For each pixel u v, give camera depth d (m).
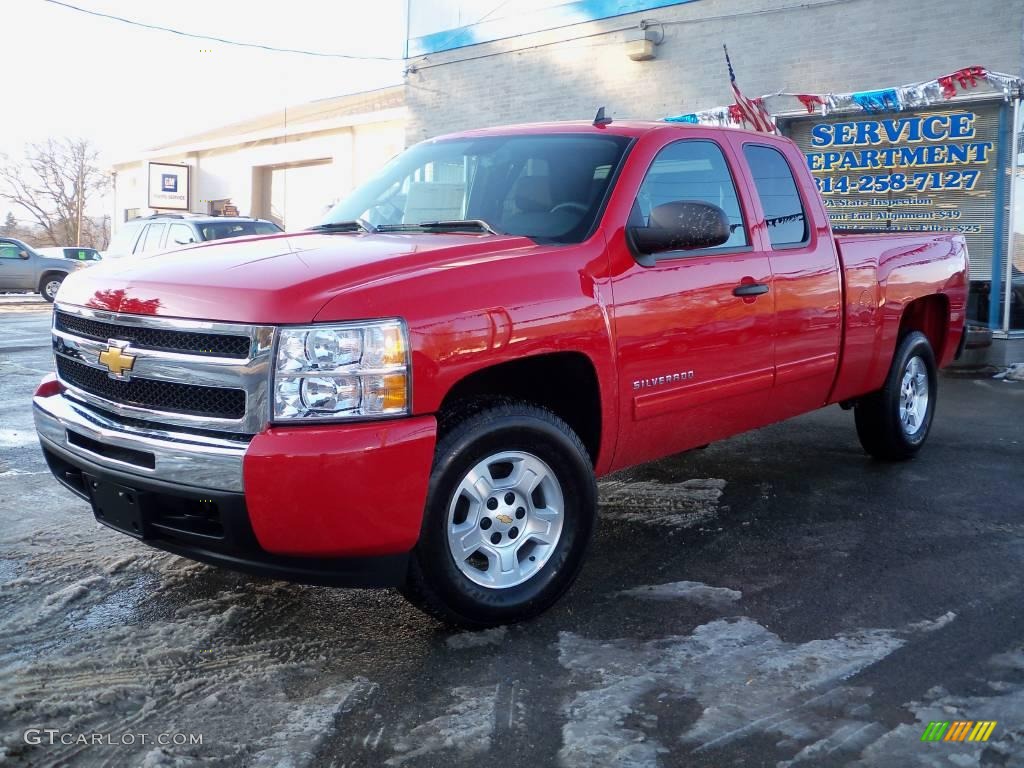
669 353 4.05
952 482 5.64
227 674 3.19
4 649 3.35
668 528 4.77
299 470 2.97
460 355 3.26
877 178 12.80
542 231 3.99
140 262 3.71
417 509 3.18
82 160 72.50
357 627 3.57
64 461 3.78
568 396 3.89
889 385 5.78
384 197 4.71
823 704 2.98
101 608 3.72
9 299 26.55
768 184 4.86
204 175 38.50
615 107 15.20
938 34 11.85
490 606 3.46
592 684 3.12
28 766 2.63
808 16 12.91
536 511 3.64
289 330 3.03
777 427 7.26
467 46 17.22
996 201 11.85
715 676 3.17
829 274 5.03
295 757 2.69
